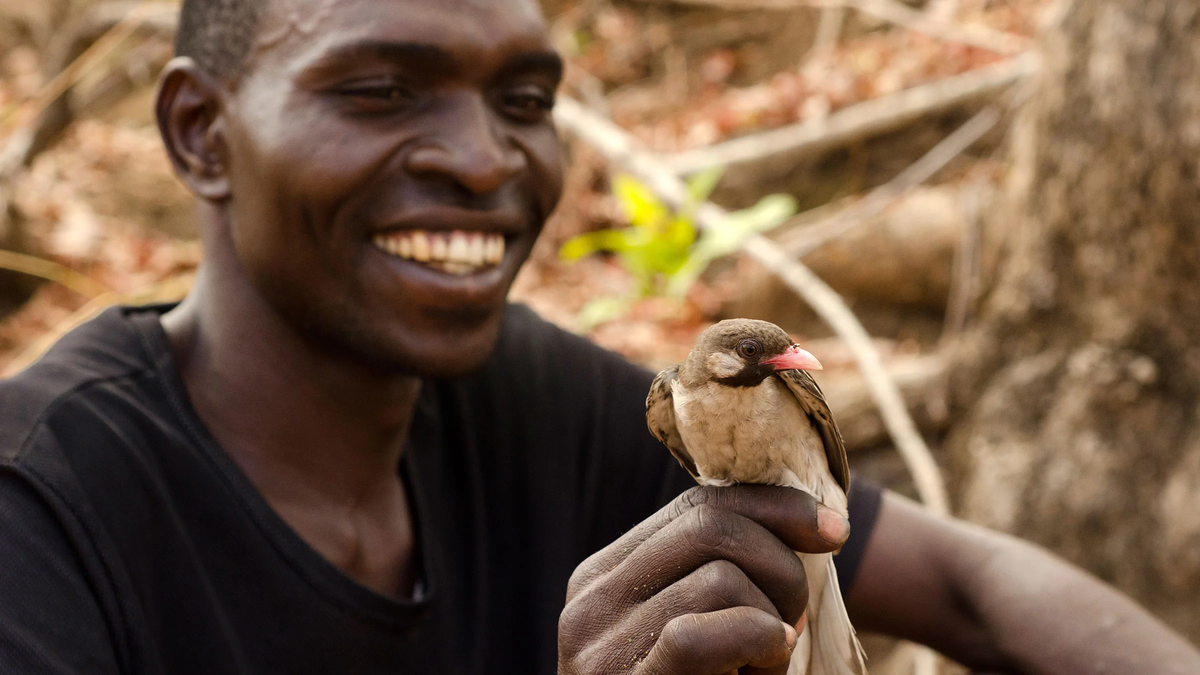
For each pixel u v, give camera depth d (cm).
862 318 795
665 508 240
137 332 281
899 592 327
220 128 273
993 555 325
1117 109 536
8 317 899
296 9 252
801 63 1115
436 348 267
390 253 263
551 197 289
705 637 203
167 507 253
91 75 1187
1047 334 602
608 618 222
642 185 817
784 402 268
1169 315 543
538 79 277
